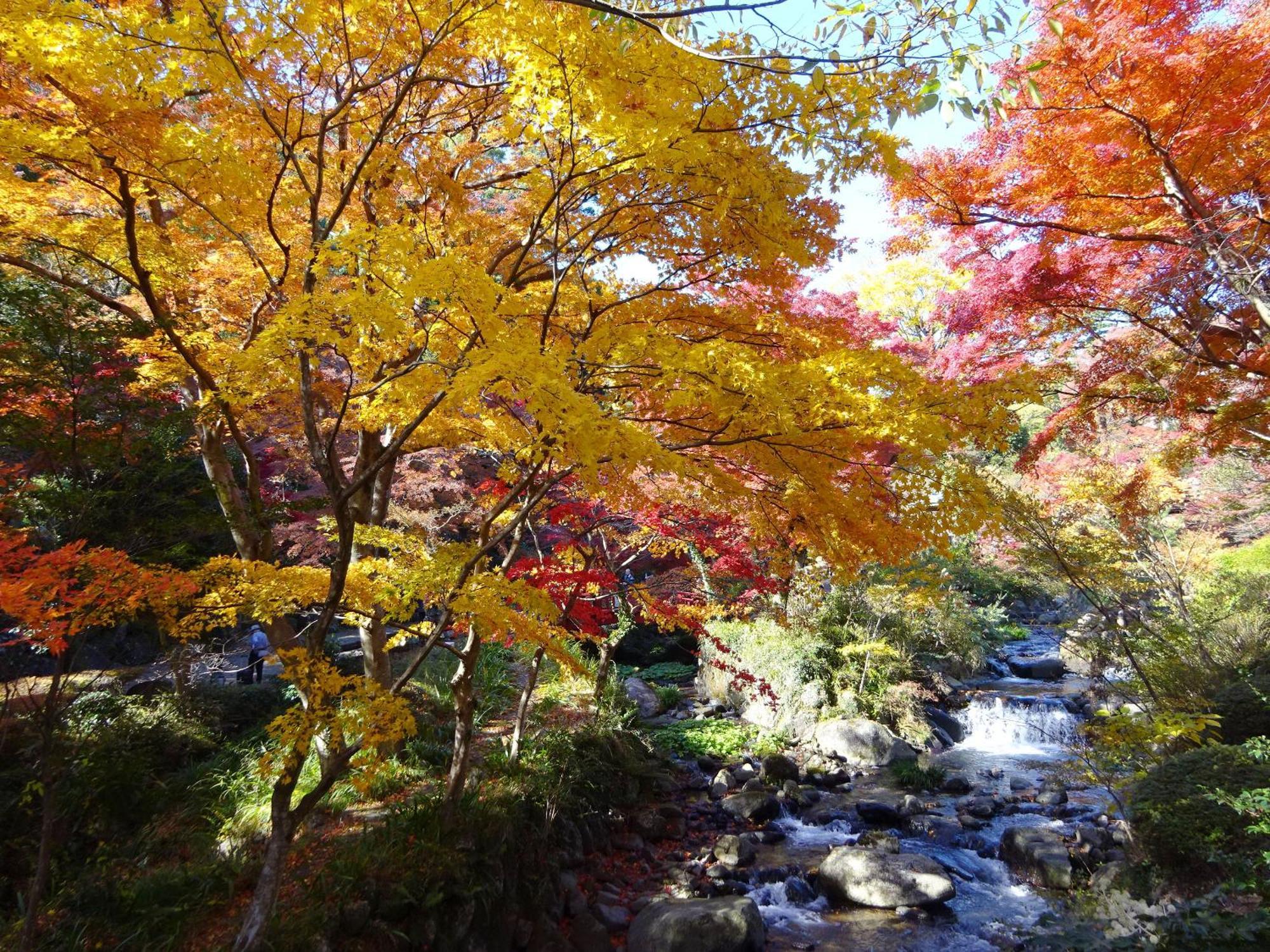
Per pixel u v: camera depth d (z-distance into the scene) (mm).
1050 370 8500
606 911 7074
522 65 3875
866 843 8570
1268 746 5512
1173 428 10461
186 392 7273
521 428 6371
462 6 4406
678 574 10492
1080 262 7266
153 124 4551
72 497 4562
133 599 4480
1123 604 8492
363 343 4605
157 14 5016
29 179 6398
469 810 6758
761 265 5133
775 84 3910
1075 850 7758
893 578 12977
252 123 5398
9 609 3785
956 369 8992
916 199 7547
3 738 5699
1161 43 6008
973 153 7078
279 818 4328
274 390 6469
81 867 5973
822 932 6848
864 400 4051
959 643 15938
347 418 7465
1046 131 6688
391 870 5863
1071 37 6094
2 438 4312
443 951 5684
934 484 4309
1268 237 6465
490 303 3984
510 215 7715
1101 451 11203
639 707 13562
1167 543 11672
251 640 13820
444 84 6688
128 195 4957
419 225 5602
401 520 11305
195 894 5574
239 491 7418
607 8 2268
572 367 4578
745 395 4109
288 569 5777
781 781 10617
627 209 5020
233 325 7633
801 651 13219
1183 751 6508
